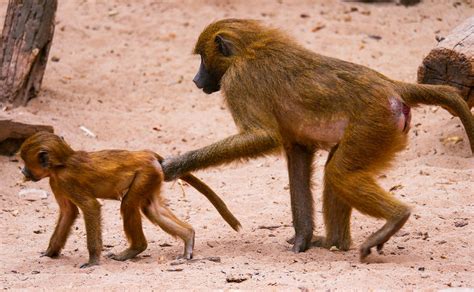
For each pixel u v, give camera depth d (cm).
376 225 1402
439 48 1571
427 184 1545
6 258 1252
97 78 2236
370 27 2531
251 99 1192
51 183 1212
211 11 2638
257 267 1153
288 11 2638
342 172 1155
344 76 1174
